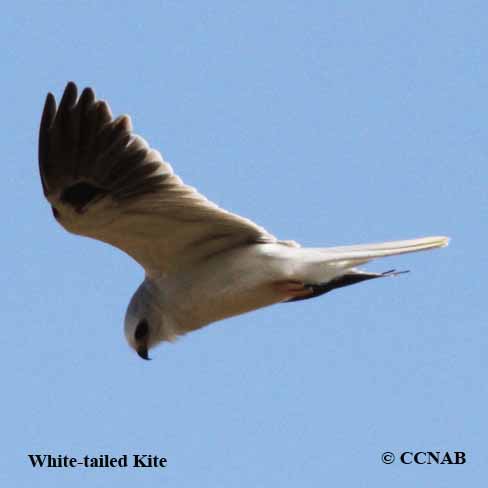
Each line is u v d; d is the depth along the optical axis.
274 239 15.03
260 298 15.06
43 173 14.02
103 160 14.09
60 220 14.41
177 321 15.45
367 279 15.16
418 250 14.62
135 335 15.66
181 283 15.21
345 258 14.66
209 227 14.75
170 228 14.73
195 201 14.34
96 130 14.03
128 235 14.80
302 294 14.97
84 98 13.99
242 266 14.92
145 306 15.55
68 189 14.15
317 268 14.83
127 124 14.11
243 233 14.89
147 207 14.41
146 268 15.33
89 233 14.65
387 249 14.64
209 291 15.08
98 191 14.20
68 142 13.98
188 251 15.05
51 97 13.91
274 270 14.84
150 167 14.18
